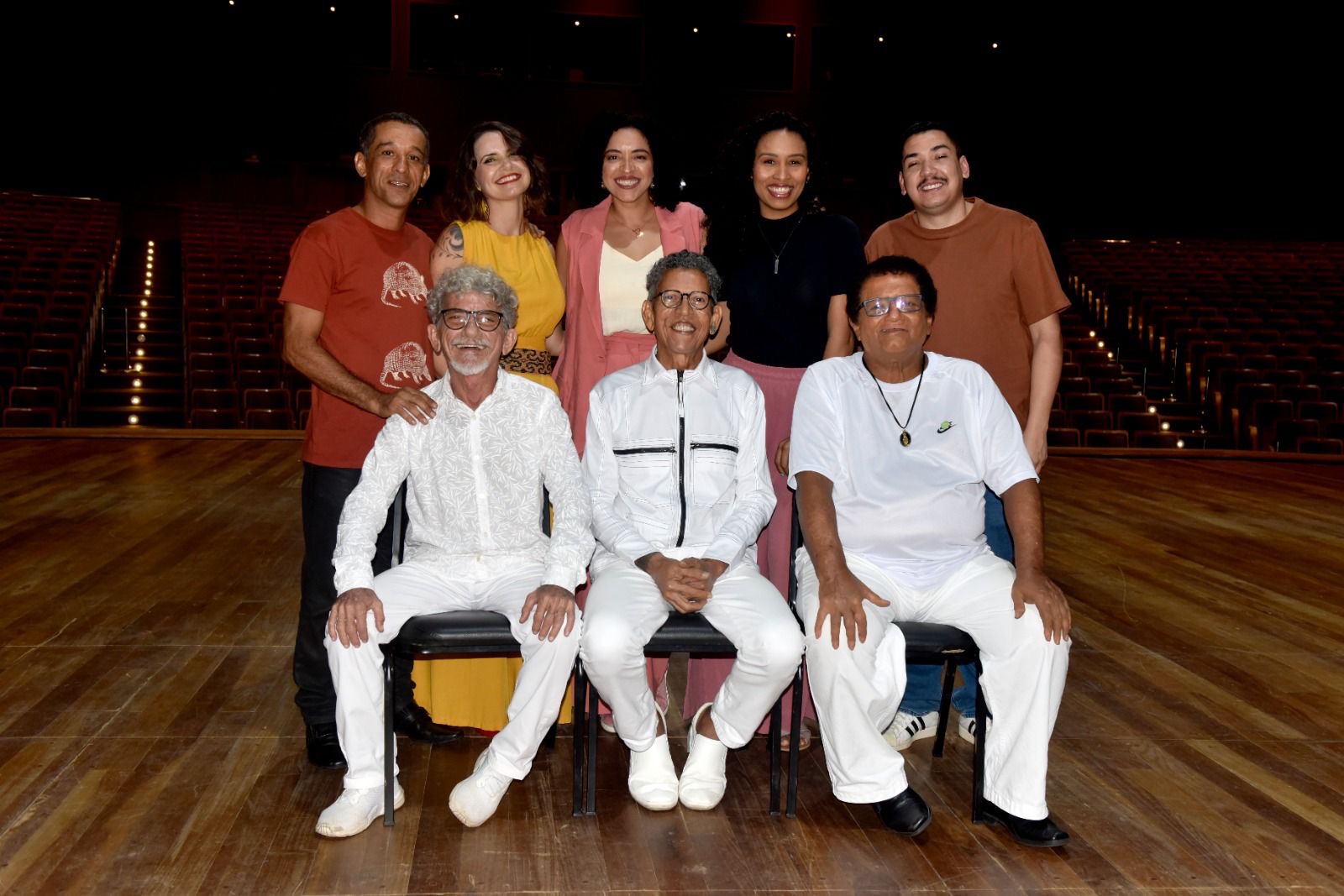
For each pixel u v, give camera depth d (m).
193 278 11.51
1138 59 14.46
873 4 15.17
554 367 2.90
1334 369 9.55
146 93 14.64
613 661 2.18
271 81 14.83
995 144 15.01
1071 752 2.66
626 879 2.00
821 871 2.05
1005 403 2.41
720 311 2.72
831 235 2.60
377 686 2.19
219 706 2.82
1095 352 10.88
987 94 14.98
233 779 2.39
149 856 2.04
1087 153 14.94
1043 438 2.66
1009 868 2.08
